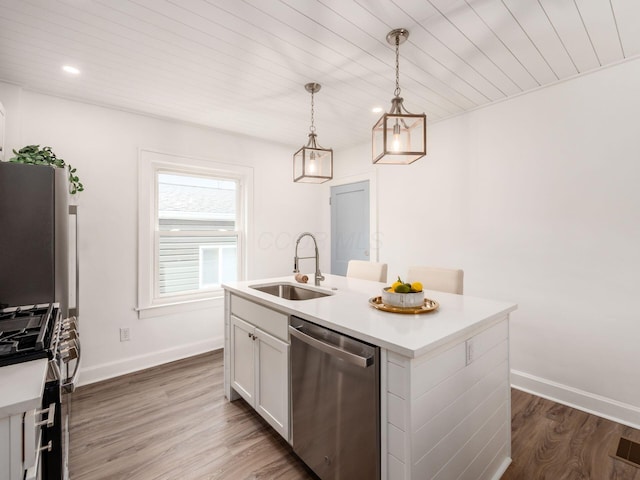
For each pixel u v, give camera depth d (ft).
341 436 4.43
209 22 5.38
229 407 7.27
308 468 5.39
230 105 8.86
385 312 5.02
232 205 11.78
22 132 7.68
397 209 11.23
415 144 5.39
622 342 6.66
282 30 5.60
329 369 4.61
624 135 6.58
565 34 5.71
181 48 6.15
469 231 9.20
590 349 7.06
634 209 6.49
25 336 4.04
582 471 5.32
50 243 5.82
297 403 5.28
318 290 7.24
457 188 9.48
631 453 5.72
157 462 5.51
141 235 9.36
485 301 5.77
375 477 3.92
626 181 6.57
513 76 7.23
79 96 8.21
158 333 9.75
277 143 12.64
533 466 5.46
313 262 13.94
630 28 5.52
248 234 11.84
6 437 2.76
